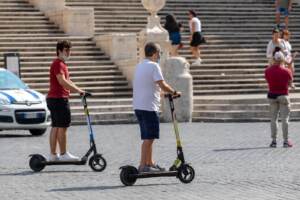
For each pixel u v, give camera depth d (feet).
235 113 161.99
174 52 192.24
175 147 118.83
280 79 116.47
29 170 96.68
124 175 83.20
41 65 186.91
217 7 226.58
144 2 175.42
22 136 139.54
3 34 196.54
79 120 158.30
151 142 84.33
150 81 83.35
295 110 161.68
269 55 173.17
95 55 193.36
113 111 163.02
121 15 214.48
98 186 83.51
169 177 88.89
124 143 125.39
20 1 207.51
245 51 206.90
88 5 215.72
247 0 230.27
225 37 212.02
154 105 83.76
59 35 199.41
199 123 160.97
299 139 128.47
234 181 85.61
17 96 138.21
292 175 89.71
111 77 185.37
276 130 117.50
